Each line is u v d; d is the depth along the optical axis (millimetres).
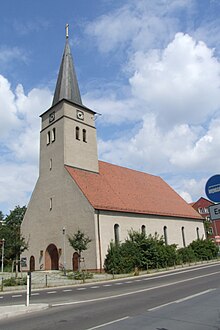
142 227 38375
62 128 37594
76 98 41156
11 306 12305
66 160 36438
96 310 10969
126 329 7898
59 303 13281
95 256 30781
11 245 28875
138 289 16734
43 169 39625
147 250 32781
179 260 36938
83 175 37000
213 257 44312
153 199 44906
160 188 51375
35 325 9078
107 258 31078
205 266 31969
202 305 10648
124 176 45562
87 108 40906
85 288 19344
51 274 30531
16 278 24484
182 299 12141
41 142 41000
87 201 32656
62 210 35375
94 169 39562
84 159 38656
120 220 35156
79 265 31594
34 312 11445
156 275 25969
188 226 47594
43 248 36875
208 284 16562
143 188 46344
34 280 25438
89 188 35156
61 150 37062
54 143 38500
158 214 41188
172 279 21141
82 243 29938
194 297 12438
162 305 11148
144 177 50844
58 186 36562
